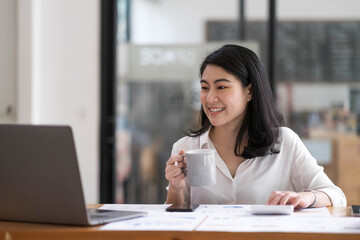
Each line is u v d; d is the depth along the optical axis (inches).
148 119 183.2
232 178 96.1
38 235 68.4
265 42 178.5
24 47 175.2
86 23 178.5
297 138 99.5
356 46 177.8
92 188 180.2
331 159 178.5
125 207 86.0
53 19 178.5
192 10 180.9
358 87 178.1
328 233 63.4
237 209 82.5
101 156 180.4
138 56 182.2
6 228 70.0
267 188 96.7
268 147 95.6
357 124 177.9
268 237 64.1
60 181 70.1
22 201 73.1
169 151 183.3
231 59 92.7
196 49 181.5
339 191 92.1
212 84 92.7
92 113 179.3
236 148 96.8
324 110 178.5
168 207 82.7
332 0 177.2
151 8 181.8
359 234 63.0
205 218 74.3
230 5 179.6
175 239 65.5
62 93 179.3
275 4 177.2
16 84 177.2
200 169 81.3
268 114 96.2
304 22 177.8
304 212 79.5
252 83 94.8
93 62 178.9
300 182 97.5
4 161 72.7
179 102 182.9
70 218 70.6
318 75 178.5
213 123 93.1
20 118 175.6
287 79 178.9
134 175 183.2
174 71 182.5
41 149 70.2
